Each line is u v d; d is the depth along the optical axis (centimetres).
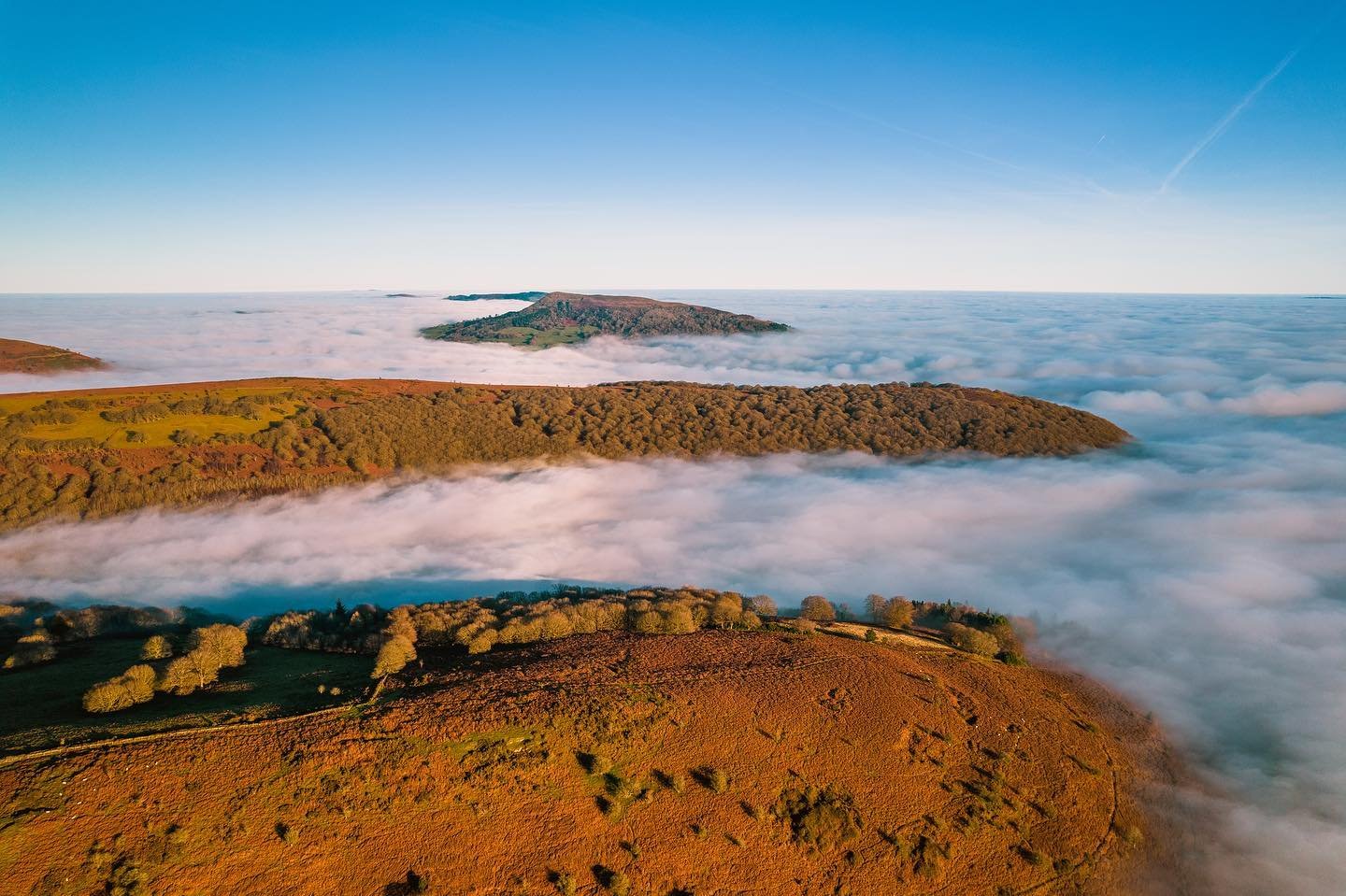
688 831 4528
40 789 3897
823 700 5866
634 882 4181
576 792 4591
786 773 5075
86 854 3609
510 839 4238
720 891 4259
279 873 3791
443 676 5738
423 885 3878
